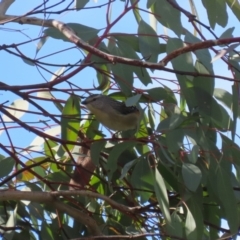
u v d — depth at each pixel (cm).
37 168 493
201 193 409
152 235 378
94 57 421
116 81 419
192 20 408
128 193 489
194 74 354
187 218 394
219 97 459
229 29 365
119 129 470
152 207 454
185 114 444
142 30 418
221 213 440
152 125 438
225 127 446
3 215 447
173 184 419
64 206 404
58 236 440
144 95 421
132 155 463
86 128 491
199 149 390
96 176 452
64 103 461
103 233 449
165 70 346
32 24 399
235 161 413
